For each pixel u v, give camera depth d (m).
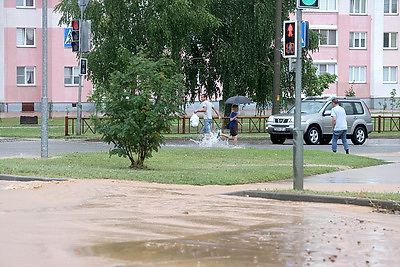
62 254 16.14
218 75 86.25
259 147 57.81
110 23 76.31
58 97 119.31
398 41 131.25
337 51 129.12
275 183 32.31
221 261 15.60
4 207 23.41
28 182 29.72
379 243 17.97
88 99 39.09
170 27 77.06
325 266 15.30
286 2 84.12
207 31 84.06
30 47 118.88
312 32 86.00
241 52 82.69
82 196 26.03
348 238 18.58
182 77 39.16
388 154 52.00
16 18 118.06
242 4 83.25
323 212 23.23
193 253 16.39
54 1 118.62
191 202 24.95
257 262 15.55
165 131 38.38
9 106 118.50
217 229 19.64
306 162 42.28
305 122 62.88
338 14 128.62
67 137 67.06
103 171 34.19
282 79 86.06
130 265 15.12
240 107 132.25
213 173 34.41
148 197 25.98
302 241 18.05
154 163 41.31
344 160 44.16
